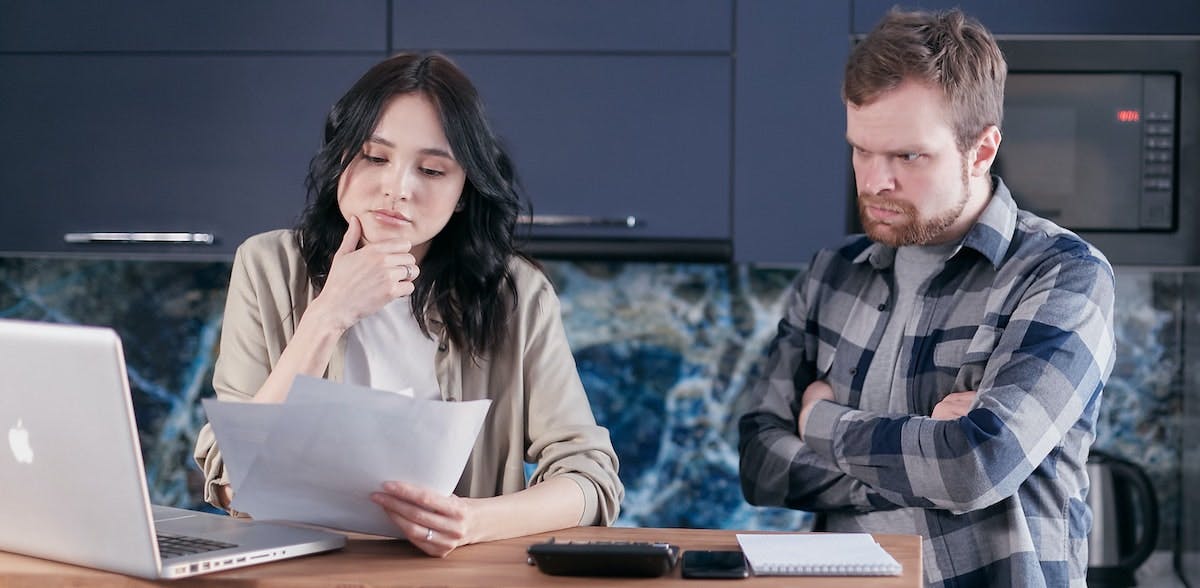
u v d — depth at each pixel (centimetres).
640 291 271
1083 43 220
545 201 228
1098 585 250
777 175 225
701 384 271
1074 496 152
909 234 151
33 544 114
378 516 115
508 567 110
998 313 152
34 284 278
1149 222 222
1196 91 220
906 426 146
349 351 149
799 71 223
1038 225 157
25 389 105
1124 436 263
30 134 233
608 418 272
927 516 151
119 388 100
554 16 226
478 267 150
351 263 138
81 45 231
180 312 277
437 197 141
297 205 230
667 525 272
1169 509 262
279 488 113
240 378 149
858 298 167
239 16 229
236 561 109
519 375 151
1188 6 217
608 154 226
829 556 110
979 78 148
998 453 140
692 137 225
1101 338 148
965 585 149
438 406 106
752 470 166
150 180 232
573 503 132
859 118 150
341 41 228
